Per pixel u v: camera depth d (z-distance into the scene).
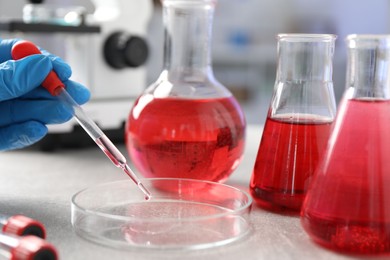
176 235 0.67
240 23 2.78
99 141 0.78
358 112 0.63
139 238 0.66
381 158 0.61
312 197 0.64
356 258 0.62
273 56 2.78
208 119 0.83
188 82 0.87
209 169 0.85
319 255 0.62
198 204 0.80
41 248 0.55
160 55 2.71
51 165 1.10
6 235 0.60
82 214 0.70
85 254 0.62
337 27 2.75
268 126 0.78
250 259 0.61
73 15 1.23
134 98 1.34
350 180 0.61
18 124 0.85
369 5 2.69
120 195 0.83
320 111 0.76
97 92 1.28
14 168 1.07
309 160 0.74
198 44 0.89
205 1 0.88
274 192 0.76
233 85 2.79
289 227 0.72
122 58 1.28
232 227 0.69
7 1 1.88
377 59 0.63
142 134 0.85
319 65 0.76
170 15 0.89
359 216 0.60
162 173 0.86
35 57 0.76
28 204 0.82
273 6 2.78
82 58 1.26
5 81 0.76
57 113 0.83
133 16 1.32
